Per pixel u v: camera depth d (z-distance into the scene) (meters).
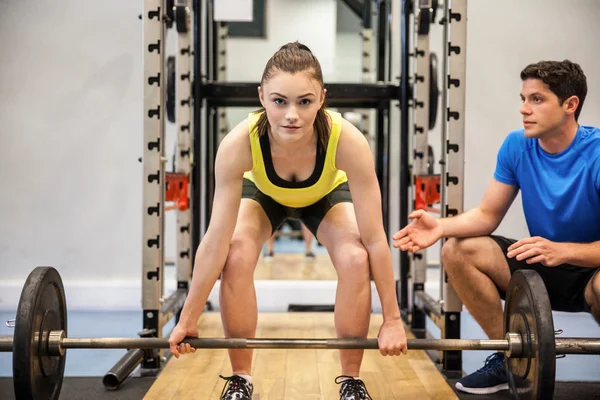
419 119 2.91
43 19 3.60
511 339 1.66
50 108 3.62
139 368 2.30
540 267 1.95
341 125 1.55
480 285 2.00
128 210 3.67
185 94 3.02
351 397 1.66
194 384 2.12
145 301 2.27
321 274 4.05
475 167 3.70
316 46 4.91
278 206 1.87
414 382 2.14
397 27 3.91
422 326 2.90
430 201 2.69
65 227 3.66
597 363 2.45
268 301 3.59
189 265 3.05
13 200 3.62
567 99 1.84
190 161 3.12
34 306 1.58
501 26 3.65
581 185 1.88
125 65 3.63
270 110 1.43
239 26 4.96
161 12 2.24
